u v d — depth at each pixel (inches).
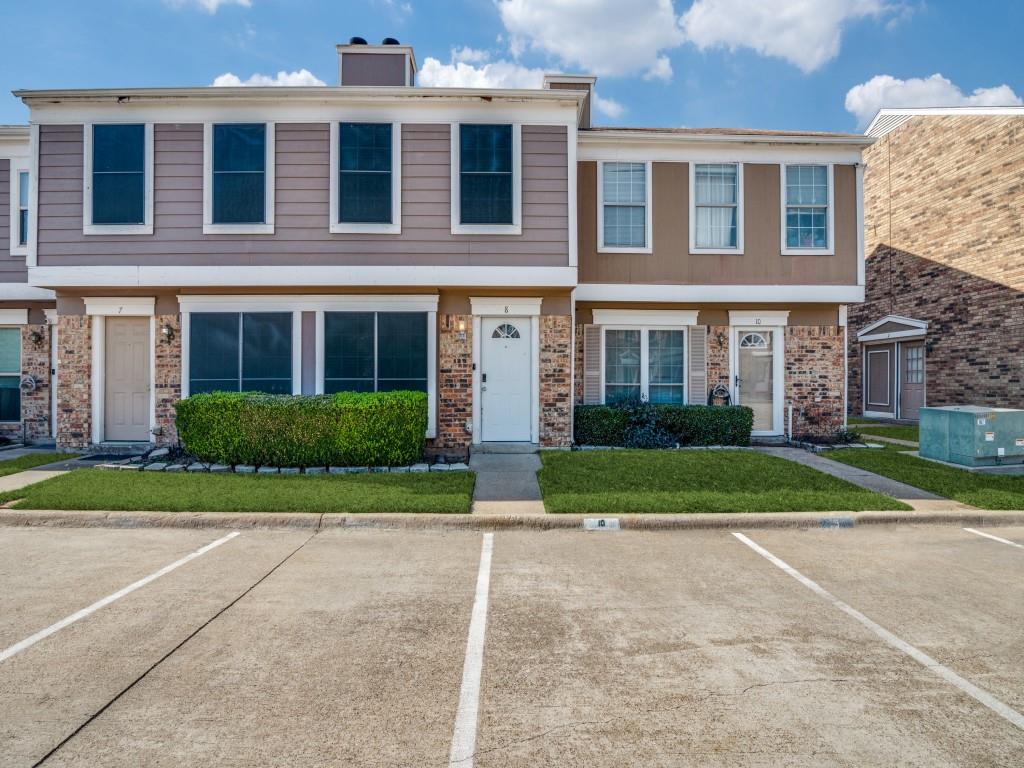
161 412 442.6
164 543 246.5
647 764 109.5
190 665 146.0
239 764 109.1
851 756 112.2
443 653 153.1
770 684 138.5
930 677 142.1
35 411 502.3
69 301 446.9
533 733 119.2
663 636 163.3
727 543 250.4
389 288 429.4
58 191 418.9
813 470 362.6
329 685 137.4
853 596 192.5
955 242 637.9
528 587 199.2
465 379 445.7
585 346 494.3
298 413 371.6
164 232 418.9
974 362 616.4
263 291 435.2
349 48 469.4
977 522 281.0
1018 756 112.3
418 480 337.7
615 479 338.6
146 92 408.8
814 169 494.9
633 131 508.7
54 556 228.7
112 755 111.3
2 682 137.5
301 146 419.5
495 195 422.0
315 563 222.8
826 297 492.1
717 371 503.5
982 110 605.0
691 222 486.3
